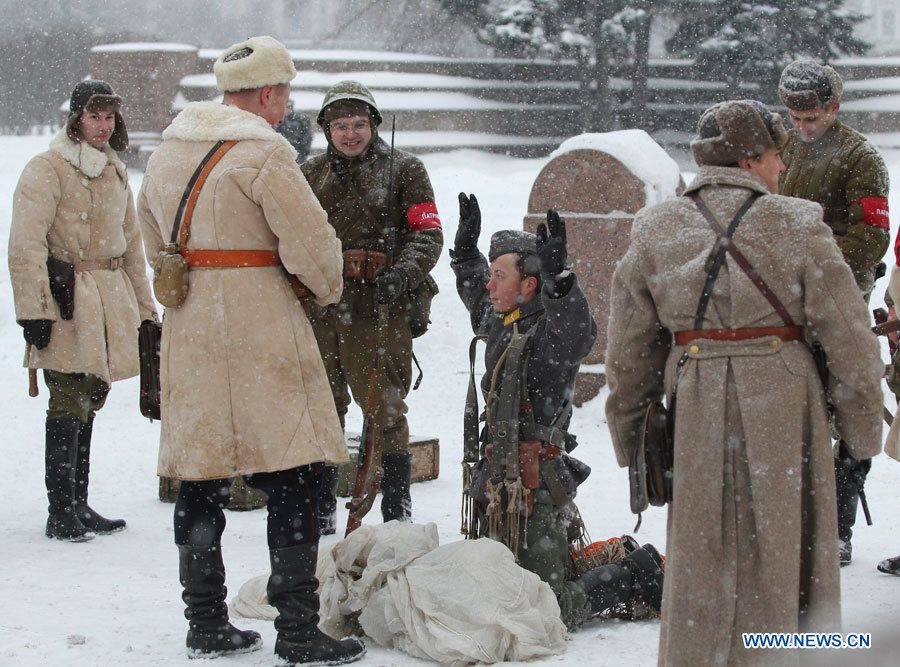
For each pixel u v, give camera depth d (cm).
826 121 680
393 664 489
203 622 505
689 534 409
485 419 555
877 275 680
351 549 538
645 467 423
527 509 526
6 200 1631
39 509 793
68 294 718
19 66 3531
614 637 521
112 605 576
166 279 488
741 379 406
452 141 2791
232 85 514
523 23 2953
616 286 432
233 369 487
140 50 2538
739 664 405
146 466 905
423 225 681
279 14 3847
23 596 589
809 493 411
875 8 4100
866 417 412
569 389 529
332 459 496
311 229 491
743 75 2916
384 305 650
